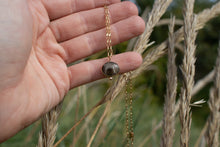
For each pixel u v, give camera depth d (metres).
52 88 0.23
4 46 0.20
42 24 0.24
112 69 0.23
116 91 0.22
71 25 0.26
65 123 0.32
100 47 0.26
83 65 0.25
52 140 0.20
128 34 0.25
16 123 0.21
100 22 0.26
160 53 0.23
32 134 0.29
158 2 0.23
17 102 0.21
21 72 0.21
